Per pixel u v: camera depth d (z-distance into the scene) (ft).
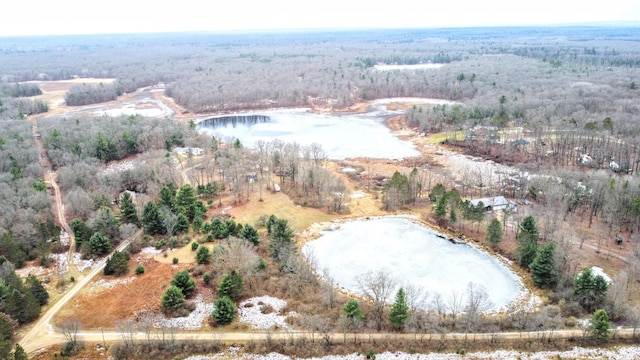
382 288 304.09
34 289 302.86
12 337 269.85
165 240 386.73
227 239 374.84
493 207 445.78
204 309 305.53
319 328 279.08
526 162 582.76
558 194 424.87
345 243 406.21
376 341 277.64
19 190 443.73
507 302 320.91
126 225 387.75
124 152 633.61
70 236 397.80
